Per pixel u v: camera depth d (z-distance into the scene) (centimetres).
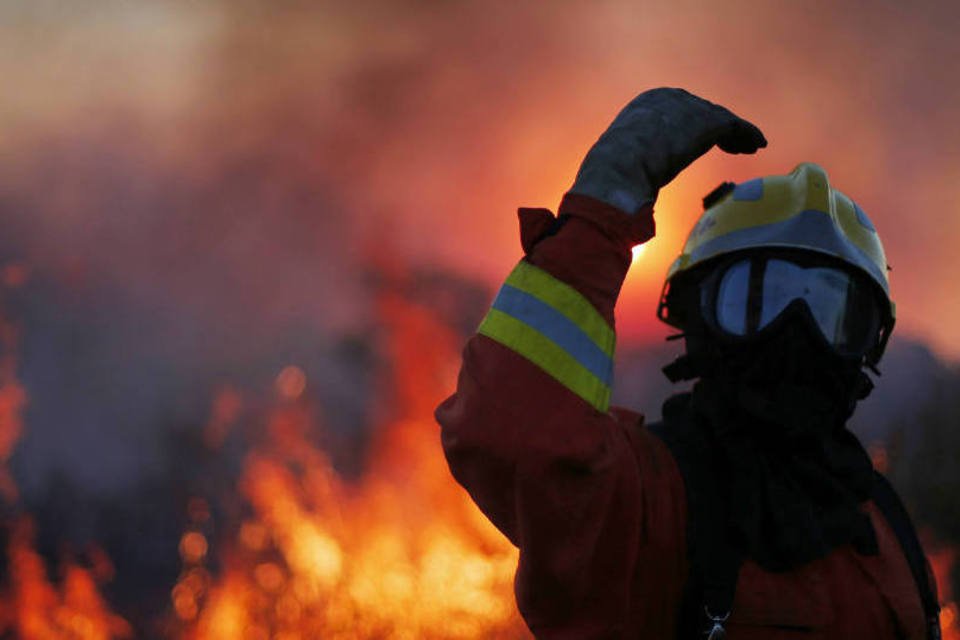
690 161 180
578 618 175
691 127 178
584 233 171
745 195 204
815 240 195
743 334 192
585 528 167
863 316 198
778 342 189
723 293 197
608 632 174
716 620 177
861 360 197
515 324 169
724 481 185
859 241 201
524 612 176
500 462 163
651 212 175
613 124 181
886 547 197
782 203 200
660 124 177
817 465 191
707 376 196
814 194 200
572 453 162
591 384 168
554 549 165
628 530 175
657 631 180
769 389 190
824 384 192
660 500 181
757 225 199
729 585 178
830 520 187
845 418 199
